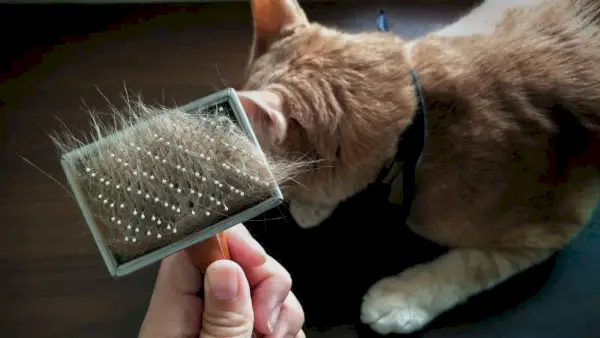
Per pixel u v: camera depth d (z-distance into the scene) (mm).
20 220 1199
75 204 1204
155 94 1285
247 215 498
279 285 725
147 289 1159
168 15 1347
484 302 1116
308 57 786
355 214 1123
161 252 489
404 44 906
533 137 875
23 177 1226
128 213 487
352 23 1339
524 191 909
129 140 500
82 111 1275
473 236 972
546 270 1136
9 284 1163
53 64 1312
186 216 488
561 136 897
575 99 877
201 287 687
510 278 1123
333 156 807
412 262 1108
